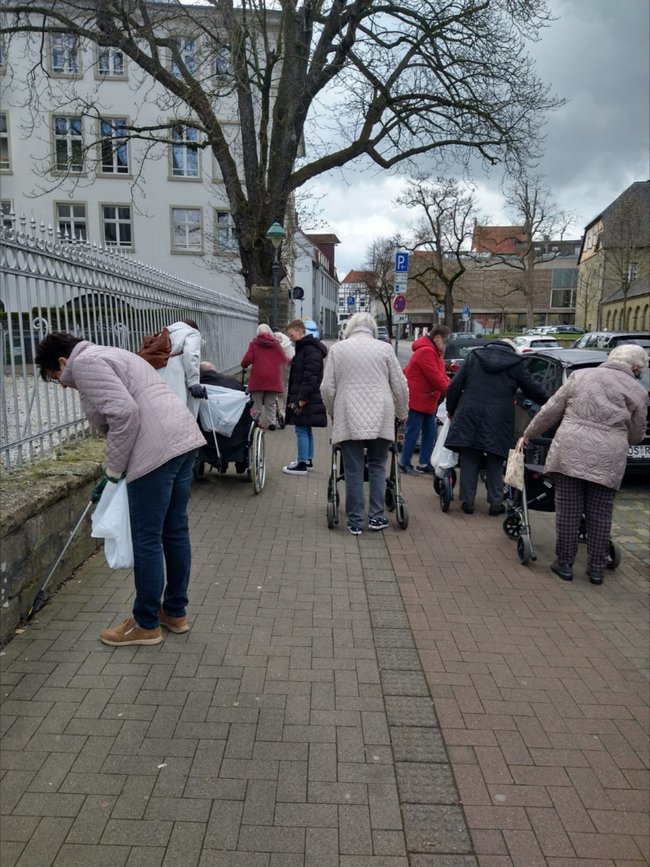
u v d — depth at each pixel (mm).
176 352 6348
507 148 14734
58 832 2352
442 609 4391
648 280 50250
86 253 5699
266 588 4594
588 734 3066
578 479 4887
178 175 33281
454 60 13094
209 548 5375
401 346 53406
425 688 3396
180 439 3484
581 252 74625
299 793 2586
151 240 33594
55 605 4121
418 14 12773
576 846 2398
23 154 31797
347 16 12844
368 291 69438
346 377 5664
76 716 3010
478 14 12586
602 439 4730
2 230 4258
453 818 2504
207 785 2605
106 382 3260
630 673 3643
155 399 3475
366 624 4094
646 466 7469
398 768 2762
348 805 2537
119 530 3498
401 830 2430
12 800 2494
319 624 4059
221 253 29531
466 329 51562
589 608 4508
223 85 13180
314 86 13516
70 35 13766
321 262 68438
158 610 3682
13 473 4488
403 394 5816
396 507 6117
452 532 6090
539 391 6355
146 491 3430
